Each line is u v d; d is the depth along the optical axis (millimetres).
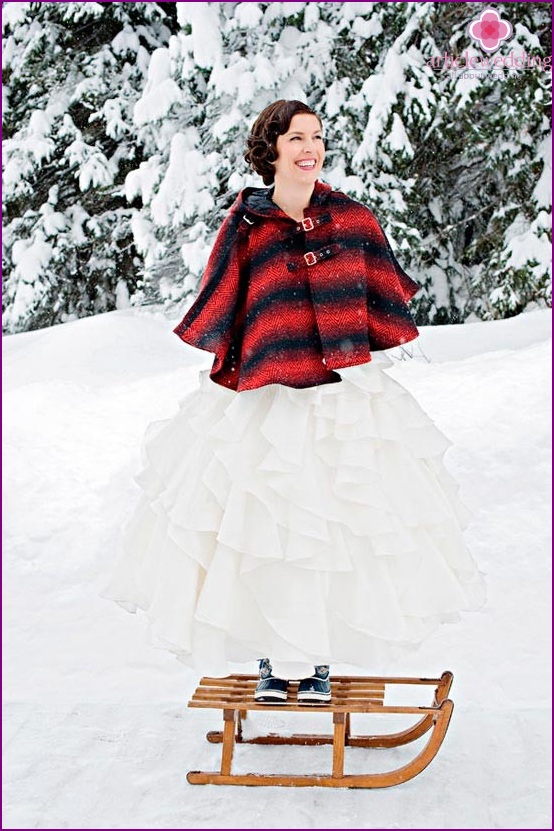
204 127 8484
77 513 4438
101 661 3635
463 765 2775
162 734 3059
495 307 8172
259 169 2734
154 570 2582
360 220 2672
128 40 10453
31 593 4012
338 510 2414
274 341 2543
